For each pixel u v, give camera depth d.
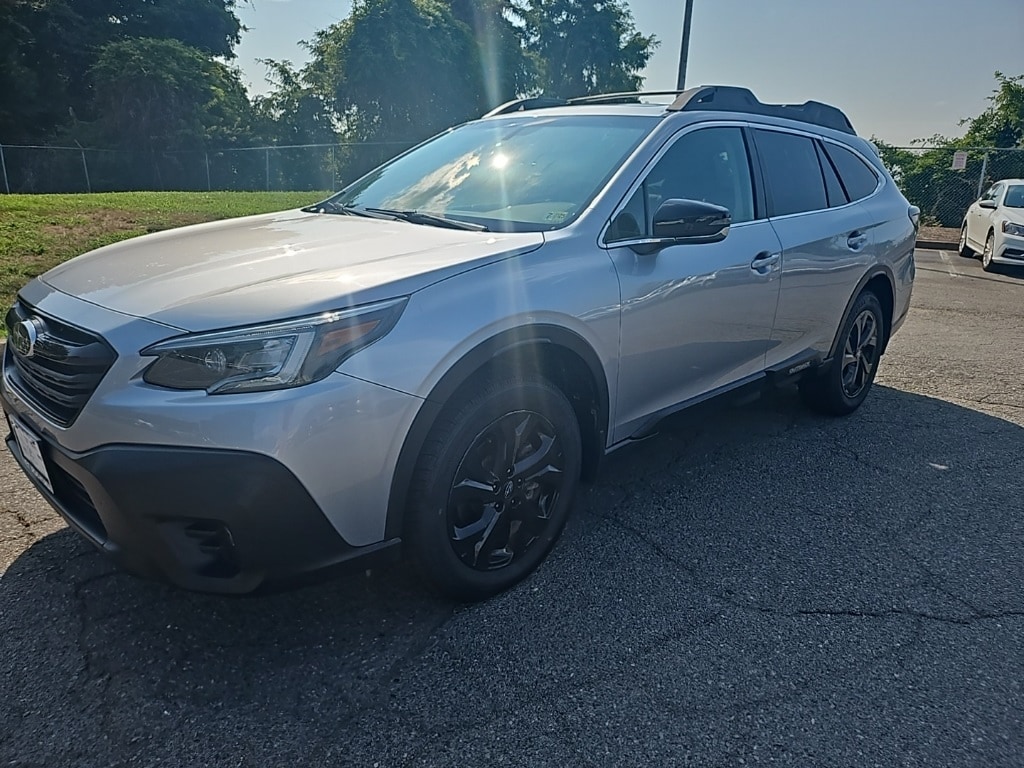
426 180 3.51
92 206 11.38
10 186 23.67
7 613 2.50
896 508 3.46
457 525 2.48
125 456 1.99
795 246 3.73
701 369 3.35
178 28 34.72
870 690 2.27
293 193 16.92
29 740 1.99
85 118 30.55
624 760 1.98
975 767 1.98
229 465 1.97
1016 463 4.00
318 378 2.05
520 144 3.46
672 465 3.87
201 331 2.04
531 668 2.32
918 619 2.62
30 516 3.11
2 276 7.06
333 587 2.71
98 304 2.26
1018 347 6.58
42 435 2.24
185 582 2.09
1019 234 11.11
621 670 2.32
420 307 2.25
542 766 1.96
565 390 2.89
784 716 2.15
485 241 2.66
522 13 42.44
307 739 2.03
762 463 3.92
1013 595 2.79
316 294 2.14
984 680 2.32
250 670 2.29
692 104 3.47
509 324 2.43
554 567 2.88
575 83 43.97
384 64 31.42
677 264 3.06
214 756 1.96
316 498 2.09
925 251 14.69
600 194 2.93
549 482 2.75
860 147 4.66
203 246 2.73
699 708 2.17
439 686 2.24
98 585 2.66
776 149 3.88
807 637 2.51
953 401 5.05
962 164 16.19
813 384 4.46
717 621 2.58
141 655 2.33
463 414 2.37
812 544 3.12
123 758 1.95
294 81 33.75
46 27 29.59
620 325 2.83
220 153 26.88
